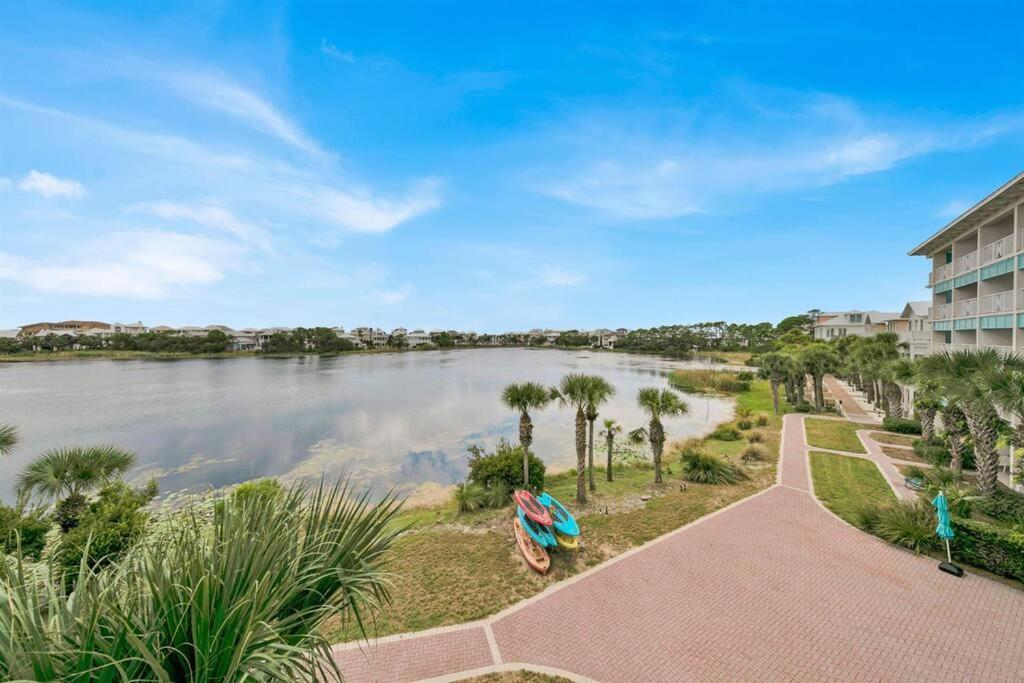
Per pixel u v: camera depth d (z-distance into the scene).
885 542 12.41
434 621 9.33
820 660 7.93
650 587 10.38
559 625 9.08
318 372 76.44
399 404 43.75
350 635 8.92
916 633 8.55
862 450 22.31
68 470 14.12
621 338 171.38
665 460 24.11
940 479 14.88
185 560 3.57
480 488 16.98
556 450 27.50
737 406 42.44
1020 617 8.93
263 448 28.45
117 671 2.98
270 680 3.41
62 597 3.41
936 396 16.94
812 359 35.66
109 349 112.62
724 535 13.06
